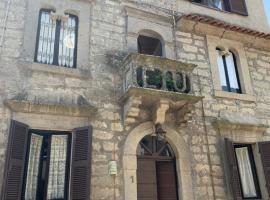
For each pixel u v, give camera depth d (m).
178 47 10.36
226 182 9.05
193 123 9.39
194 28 10.73
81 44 9.01
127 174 8.01
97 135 8.16
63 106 7.87
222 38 11.18
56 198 7.52
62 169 7.78
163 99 8.37
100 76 8.84
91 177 7.69
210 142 9.39
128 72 8.63
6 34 8.25
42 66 8.24
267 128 10.37
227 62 11.15
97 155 7.96
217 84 10.32
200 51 10.64
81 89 8.47
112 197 7.73
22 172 7.05
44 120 7.73
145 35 10.30
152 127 8.75
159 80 8.68
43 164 7.77
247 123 9.91
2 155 7.13
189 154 8.92
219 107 10.02
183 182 8.52
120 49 9.46
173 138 8.91
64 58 8.88
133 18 10.07
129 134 8.45
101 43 9.29
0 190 6.81
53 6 9.13
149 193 8.35
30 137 7.70
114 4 10.02
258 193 9.39
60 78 8.36
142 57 8.50
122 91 8.87
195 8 11.56
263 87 11.20
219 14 11.98
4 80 7.79
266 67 11.63
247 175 9.66
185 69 9.09
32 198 7.37
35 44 8.54
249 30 11.11
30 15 8.70
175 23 10.62
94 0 9.68
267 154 9.45
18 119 7.50
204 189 8.73
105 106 8.55
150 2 10.69
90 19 9.45
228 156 9.18
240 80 10.97
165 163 8.84
